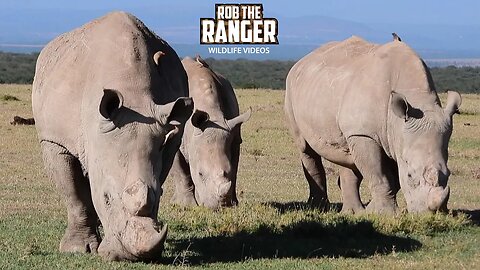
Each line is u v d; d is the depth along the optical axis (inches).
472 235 607.2
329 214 684.1
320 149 767.7
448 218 628.1
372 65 701.9
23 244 555.2
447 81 4685.0
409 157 622.5
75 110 507.5
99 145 465.1
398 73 676.1
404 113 627.2
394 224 612.4
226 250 547.5
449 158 1224.2
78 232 542.6
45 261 499.8
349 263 508.4
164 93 505.7
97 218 550.9
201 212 681.0
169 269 472.4
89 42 524.1
